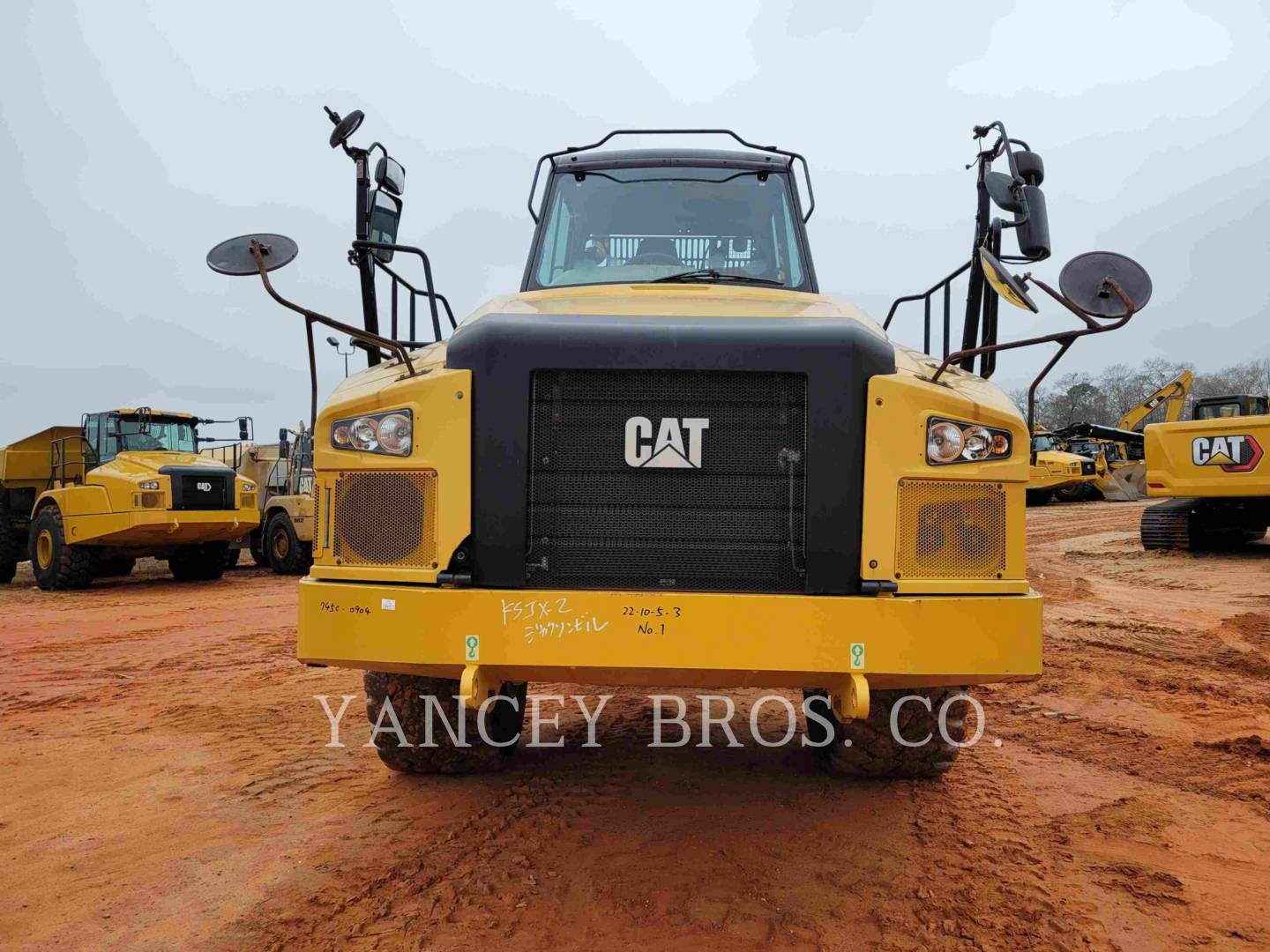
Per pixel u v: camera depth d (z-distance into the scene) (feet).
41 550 48.34
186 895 10.62
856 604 10.02
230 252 11.34
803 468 10.43
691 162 16.97
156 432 51.08
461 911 10.05
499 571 10.43
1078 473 108.68
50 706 20.35
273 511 54.90
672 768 14.87
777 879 10.81
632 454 10.48
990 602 10.18
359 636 10.53
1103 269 10.69
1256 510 49.73
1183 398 136.05
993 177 13.79
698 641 10.03
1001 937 9.52
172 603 40.86
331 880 10.87
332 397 11.48
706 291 14.33
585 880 10.78
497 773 14.65
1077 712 18.65
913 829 12.32
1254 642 26.04
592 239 16.69
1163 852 11.68
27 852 12.00
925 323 15.99
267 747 16.47
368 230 14.12
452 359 10.68
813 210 17.19
